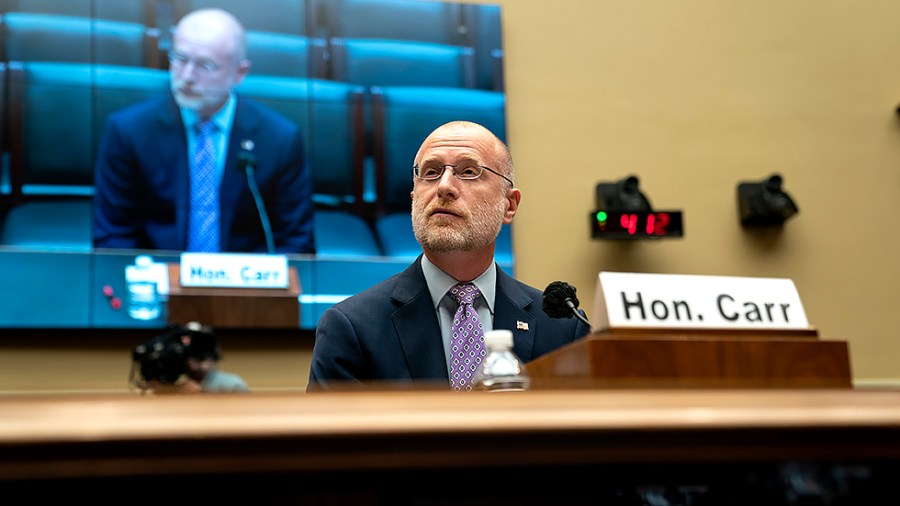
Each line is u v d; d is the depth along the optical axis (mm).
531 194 4789
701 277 1440
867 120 5145
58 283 4066
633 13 5090
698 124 5016
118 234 4168
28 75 4203
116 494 780
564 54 4984
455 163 2139
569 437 816
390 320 2025
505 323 2074
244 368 4316
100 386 4121
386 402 827
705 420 835
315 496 826
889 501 907
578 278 4742
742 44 5141
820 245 4965
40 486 762
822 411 871
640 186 4902
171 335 1812
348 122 4559
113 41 4332
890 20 5273
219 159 4352
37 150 4152
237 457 763
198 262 4230
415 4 4750
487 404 834
